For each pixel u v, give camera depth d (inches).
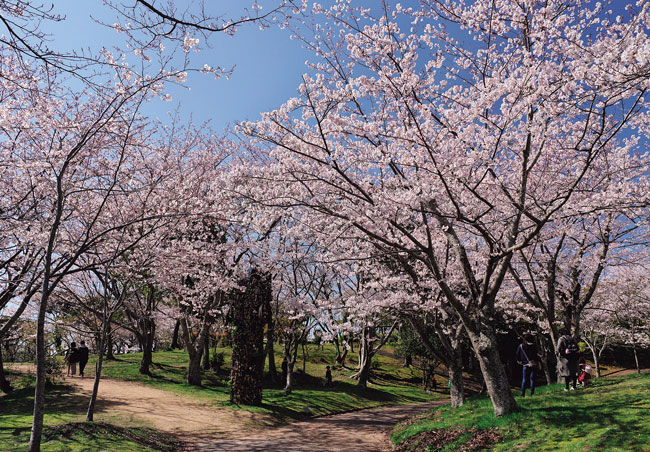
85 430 421.1
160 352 1363.2
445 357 616.4
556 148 451.8
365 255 565.0
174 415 581.6
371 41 395.9
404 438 454.3
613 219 590.6
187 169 725.3
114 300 664.4
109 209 525.7
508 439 327.6
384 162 360.2
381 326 1119.0
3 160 384.8
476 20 410.9
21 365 861.8
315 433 565.6
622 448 254.4
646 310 965.8
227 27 213.8
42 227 428.8
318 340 1454.2
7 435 387.5
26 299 405.4
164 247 595.8
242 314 735.7
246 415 637.9
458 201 413.4
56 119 409.4
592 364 1589.6
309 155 377.4
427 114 337.1
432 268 410.9
